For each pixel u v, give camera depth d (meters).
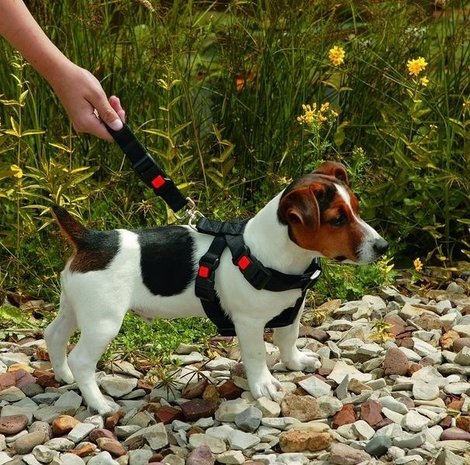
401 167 5.27
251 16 5.77
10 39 3.59
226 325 3.88
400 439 3.58
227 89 5.66
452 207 5.36
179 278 3.78
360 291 4.88
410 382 4.01
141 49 5.55
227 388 3.96
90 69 5.49
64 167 4.82
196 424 3.78
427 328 4.61
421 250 5.49
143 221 5.31
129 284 3.77
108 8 5.66
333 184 3.58
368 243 3.55
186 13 5.71
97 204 5.18
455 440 3.62
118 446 3.60
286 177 5.40
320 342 4.49
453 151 5.38
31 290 4.99
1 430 3.75
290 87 5.53
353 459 3.46
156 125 5.53
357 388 3.99
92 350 3.79
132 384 4.06
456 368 4.16
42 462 3.57
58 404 3.92
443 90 5.66
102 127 3.71
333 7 5.72
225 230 3.76
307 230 3.55
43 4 5.41
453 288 5.11
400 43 5.79
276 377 4.12
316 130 4.96
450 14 6.02
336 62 5.07
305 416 3.79
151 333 4.37
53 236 5.00
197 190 5.42
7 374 4.14
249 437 3.65
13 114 5.38
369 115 5.76
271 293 3.71
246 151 5.63
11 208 5.14
